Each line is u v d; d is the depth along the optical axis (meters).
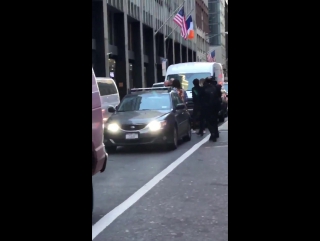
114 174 10.20
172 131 13.58
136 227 6.29
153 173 10.22
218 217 6.66
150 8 45.41
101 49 33.28
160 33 49.03
